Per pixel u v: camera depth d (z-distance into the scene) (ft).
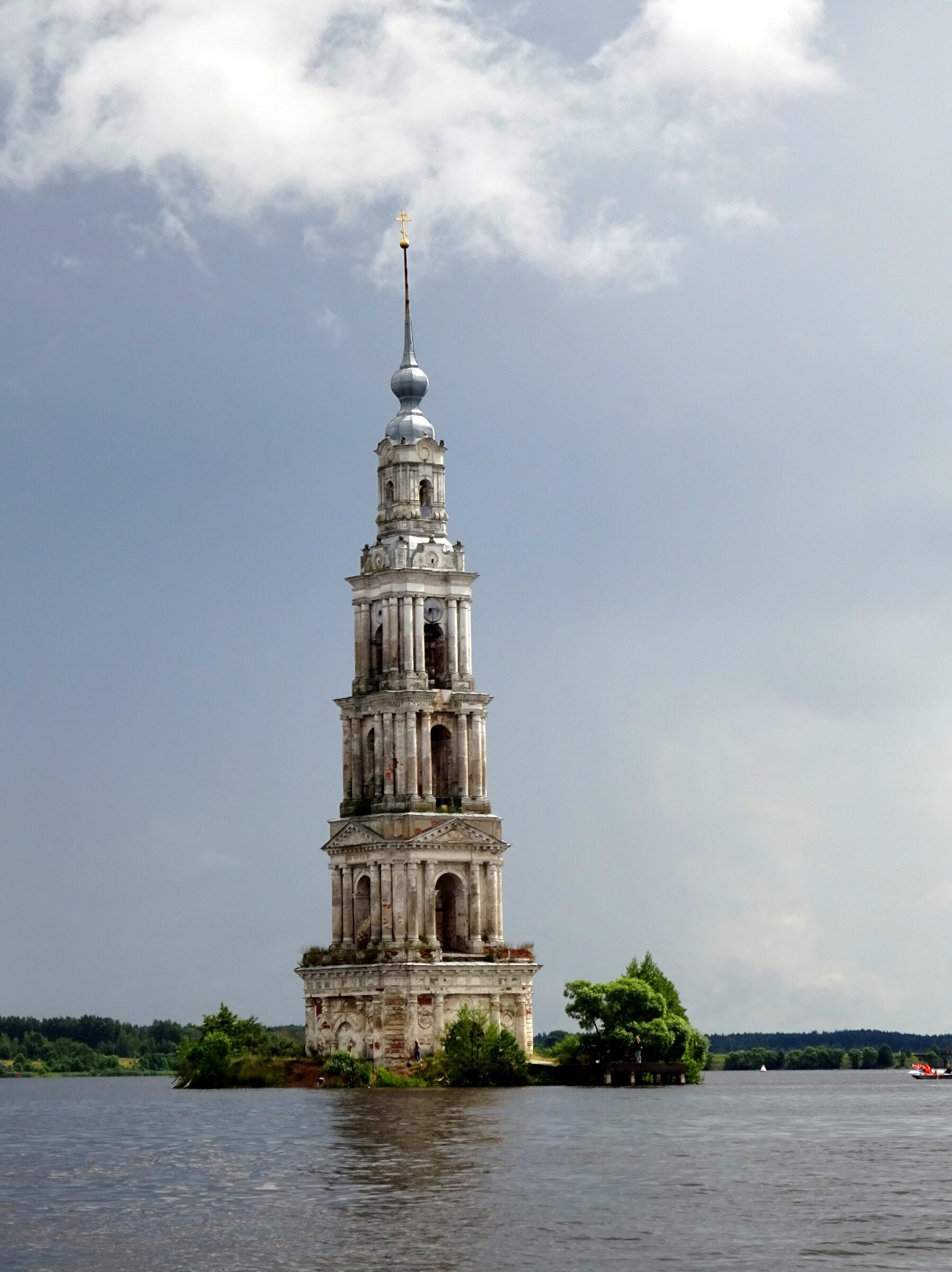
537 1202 388.98
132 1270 321.11
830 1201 391.45
